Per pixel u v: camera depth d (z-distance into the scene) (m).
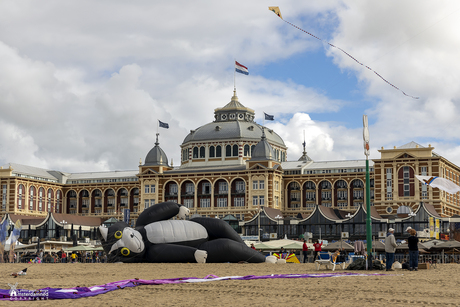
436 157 130.88
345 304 21.50
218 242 51.88
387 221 117.94
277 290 25.83
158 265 46.62
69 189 172.50
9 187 157.75
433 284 28.00
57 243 119.12
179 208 55.97
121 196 168.62
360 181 150.00
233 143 156.00
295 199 154.75
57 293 23.72
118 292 25.58
